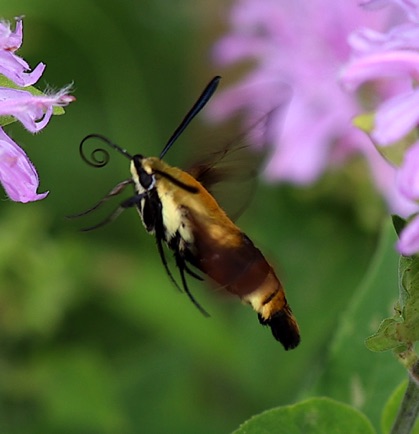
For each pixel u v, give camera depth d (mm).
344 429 404
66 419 513
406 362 385
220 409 530
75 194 573
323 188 513
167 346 535
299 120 514
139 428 521
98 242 556
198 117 544
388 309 427
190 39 620
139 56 636
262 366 518
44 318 508
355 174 510
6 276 506
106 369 521
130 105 593
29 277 507
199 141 418
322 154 511
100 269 527
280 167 511
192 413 526
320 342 510
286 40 521
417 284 383
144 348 534
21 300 506
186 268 407
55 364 516
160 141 612
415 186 359
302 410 404
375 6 385
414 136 378
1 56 384
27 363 516
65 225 567
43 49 593
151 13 633
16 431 510
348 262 512
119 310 528
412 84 376
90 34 591
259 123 417
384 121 364
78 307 522
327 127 511
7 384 514
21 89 387
